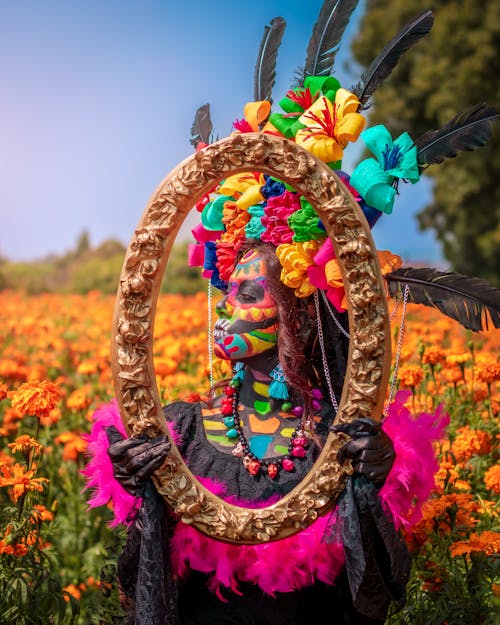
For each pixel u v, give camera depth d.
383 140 2.31
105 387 5.29
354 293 2.19
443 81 15.81
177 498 2.17
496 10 15.55
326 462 2.20
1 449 4.41
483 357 4.47
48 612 3.12
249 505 2.27
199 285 15.27
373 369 2.19
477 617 2.70
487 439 3.55
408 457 2.31
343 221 2.18
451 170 15.88
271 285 2.36
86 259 26.16
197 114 2.91
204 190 2.21
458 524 2.92
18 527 2.99
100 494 2.32
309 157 2.20
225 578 2.22
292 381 2.35
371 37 17.05
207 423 2.43
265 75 2.85
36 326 7.46
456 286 2.34
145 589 2.14
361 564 2.10
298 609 2.32
